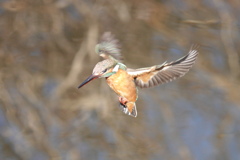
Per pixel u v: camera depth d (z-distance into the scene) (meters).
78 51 15.00
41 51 15.03
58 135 12.86
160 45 15.08
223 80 14.18
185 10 16.44
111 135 12.81
